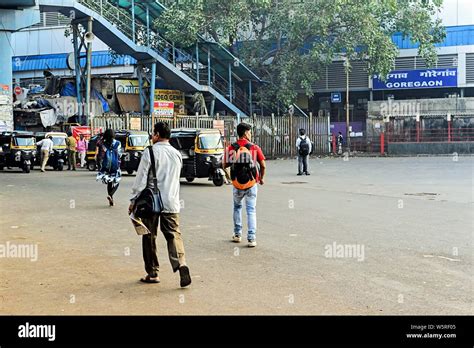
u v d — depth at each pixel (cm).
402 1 4109
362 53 4019
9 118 3000
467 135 3947
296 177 2277
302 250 881
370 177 2222
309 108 4675
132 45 3431
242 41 4431
